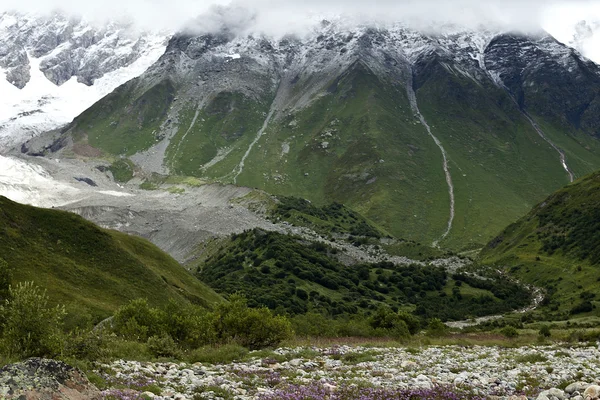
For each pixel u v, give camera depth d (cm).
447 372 3294
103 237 10562
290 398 2245
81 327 5356
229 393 2350
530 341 7475
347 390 2425
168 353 3881
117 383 2422
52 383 1909
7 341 2772
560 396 2353
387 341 7038
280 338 5109
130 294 9312
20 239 8988
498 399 2375
